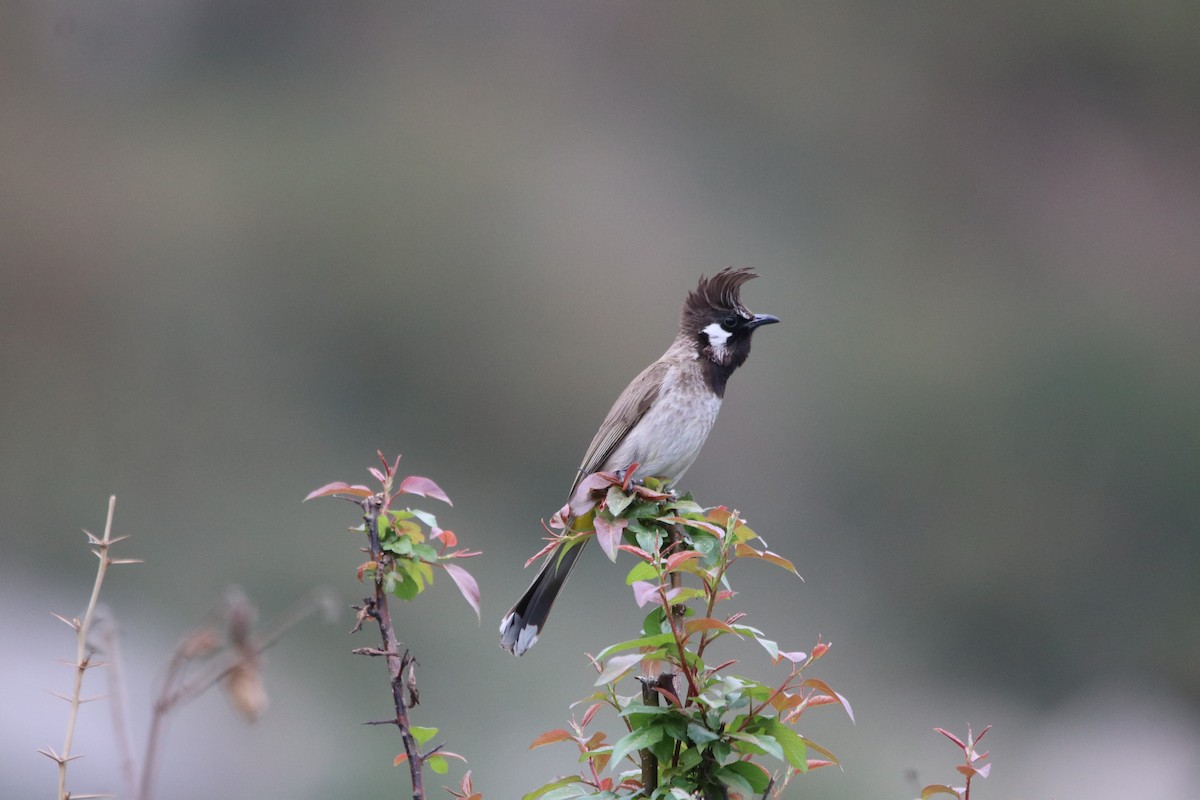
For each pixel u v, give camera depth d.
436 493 3.53
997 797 12.57
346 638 11.98
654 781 3.46
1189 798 13.43
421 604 12.32
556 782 3.66
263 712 2.76
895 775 11.46
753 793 3.37
